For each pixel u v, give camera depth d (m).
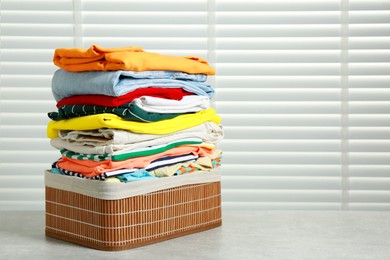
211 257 1.33
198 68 1.55
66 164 1.48
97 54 1.39
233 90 2.29
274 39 2.28
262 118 2.29
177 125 1.49
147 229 1.42
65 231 1.48
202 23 2.26
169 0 2.27
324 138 2.30
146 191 1.41
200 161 1.56
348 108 2.30
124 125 1.39
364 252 1.37
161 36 2.27
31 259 1.33
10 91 2.36
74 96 1.48
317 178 2.33
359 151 2.34
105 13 2.29
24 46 2.33
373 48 2.29
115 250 1.38
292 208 2.36
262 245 1.43
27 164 2.40
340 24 2.27
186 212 1.52
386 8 2.28
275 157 2.31
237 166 2.32
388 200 2.37
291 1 2.26
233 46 2.27
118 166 1.39
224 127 2.30
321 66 2.28
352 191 2.37
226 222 1.67
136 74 1.41
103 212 1.37
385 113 2.32
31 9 2.31
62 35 2.31
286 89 2.29
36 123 2.37
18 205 2.42
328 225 1.63
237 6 2.26
